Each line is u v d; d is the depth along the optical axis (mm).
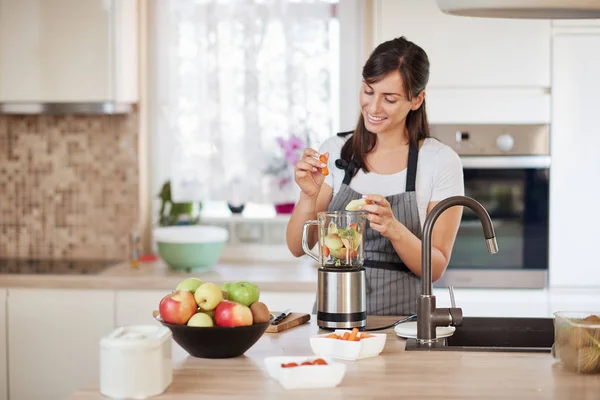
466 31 4211
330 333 2596
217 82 4691
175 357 2379
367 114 3014
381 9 4227
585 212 4262
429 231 2510
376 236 3043
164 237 4426
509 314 4242
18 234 4977
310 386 2076
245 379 2160
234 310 2316
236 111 4707
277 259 4871
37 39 4465
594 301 4254
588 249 4262
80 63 4469
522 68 4223
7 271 4410
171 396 2021
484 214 2473
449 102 4238
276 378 2139
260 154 4711
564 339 2246
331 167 3225
